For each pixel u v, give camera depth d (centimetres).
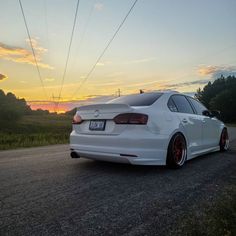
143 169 421
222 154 602
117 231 200
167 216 227
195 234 192
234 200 261
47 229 204
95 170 415
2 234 196
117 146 381
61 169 425
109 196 283
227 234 190
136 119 376
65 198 277
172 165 415
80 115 439
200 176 374
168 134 405
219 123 629
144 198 276
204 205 252
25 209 246
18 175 384
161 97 441
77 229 204
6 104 7662
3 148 878
